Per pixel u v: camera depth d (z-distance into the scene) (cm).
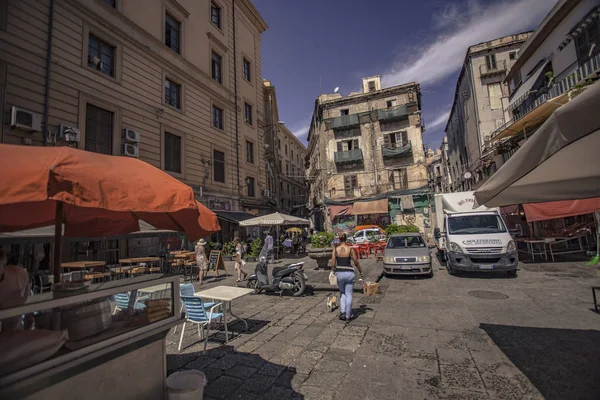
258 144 2338
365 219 2908
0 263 253
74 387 203
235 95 2062
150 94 1425
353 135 3145
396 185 2966
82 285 229
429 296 732
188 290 505
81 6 1152
